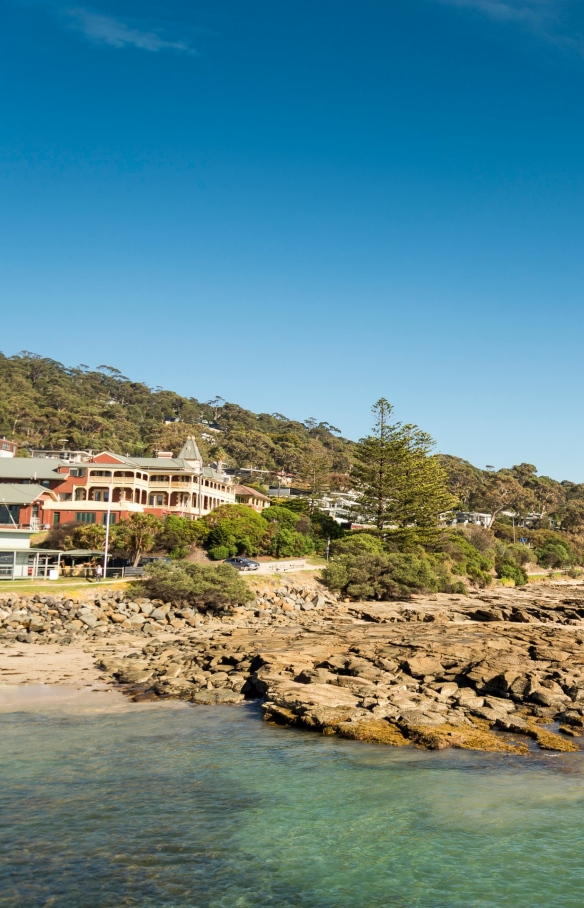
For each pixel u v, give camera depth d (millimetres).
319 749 21188
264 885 12742
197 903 12047
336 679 28469
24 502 80938
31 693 27844
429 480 102875
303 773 18891
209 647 38344
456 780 18500
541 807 16656
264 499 123875
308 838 14766
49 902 11922
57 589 52531
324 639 41719
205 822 15477
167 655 35625
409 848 14352
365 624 54000
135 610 50500
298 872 13273
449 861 13820
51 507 84562
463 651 36500
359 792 17500
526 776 18906
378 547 90500
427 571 79250
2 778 17938
